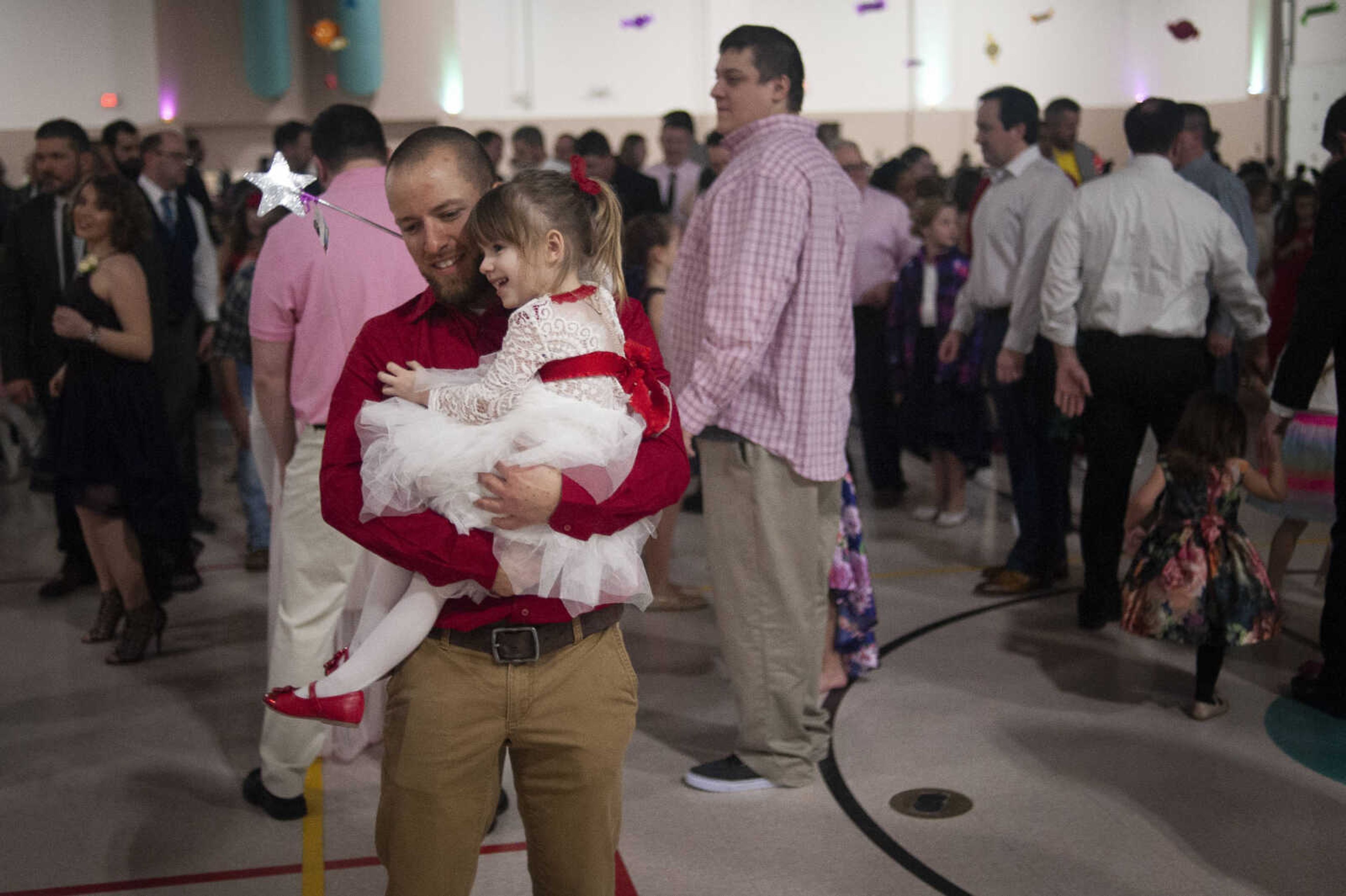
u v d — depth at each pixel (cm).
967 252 586
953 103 1664
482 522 166
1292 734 346
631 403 175
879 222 638
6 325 481
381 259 285
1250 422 761
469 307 186
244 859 288
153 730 368
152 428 412
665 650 430
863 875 274
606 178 762
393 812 178
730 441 303
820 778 325
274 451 321
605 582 175
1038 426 470
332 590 298
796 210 289
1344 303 340
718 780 318
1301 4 1550
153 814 312
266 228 488
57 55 1498
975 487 684
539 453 164
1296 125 1575
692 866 279
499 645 172
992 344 482
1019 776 322
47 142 480
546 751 178
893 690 386
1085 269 419
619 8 1595
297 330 290
